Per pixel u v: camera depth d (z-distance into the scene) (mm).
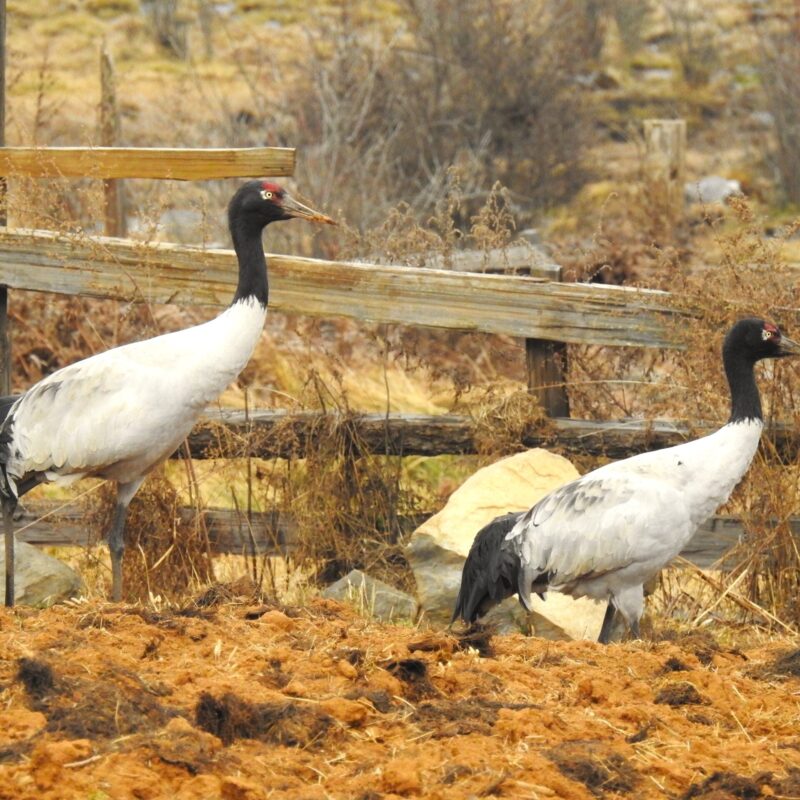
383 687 8172
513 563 11250
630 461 11195
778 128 35469
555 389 13344
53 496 15266
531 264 14523
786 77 36500
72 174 13164
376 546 13336
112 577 12000
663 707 8344
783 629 12594
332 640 9117
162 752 6875
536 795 6852
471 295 12984
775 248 13750
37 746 6762
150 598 12086
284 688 8023
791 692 8977
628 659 9266
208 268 13055
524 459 12727
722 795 6969
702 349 12781
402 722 7715
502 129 32062
